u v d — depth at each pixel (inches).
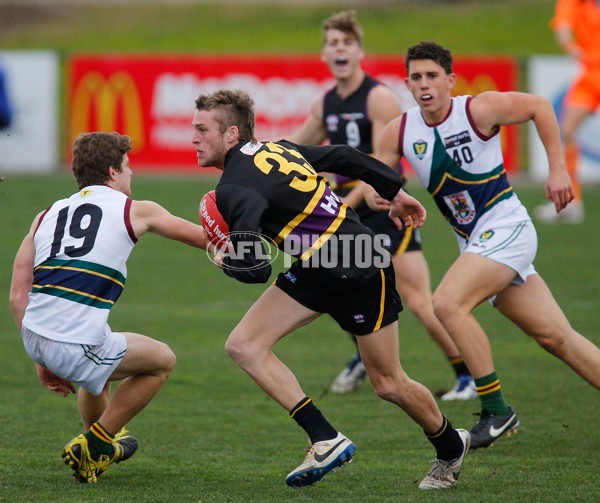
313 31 4124.0
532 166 2506.2
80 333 551.5
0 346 1042.7
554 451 670.5
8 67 2492.6
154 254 1739.7
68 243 564.1
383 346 564.7
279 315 571.5
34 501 540.4
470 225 707.4
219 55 2469.2
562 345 682.8
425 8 4677.7
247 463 641.0
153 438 709.9
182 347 1046.4
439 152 700.0
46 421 753.0
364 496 557.0
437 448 577.6
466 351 666.8
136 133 2498.8
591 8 1911.9
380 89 923.4
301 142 981.8
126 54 2487.7
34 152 2529.5
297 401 559.2
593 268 1553.9
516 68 2385.6
